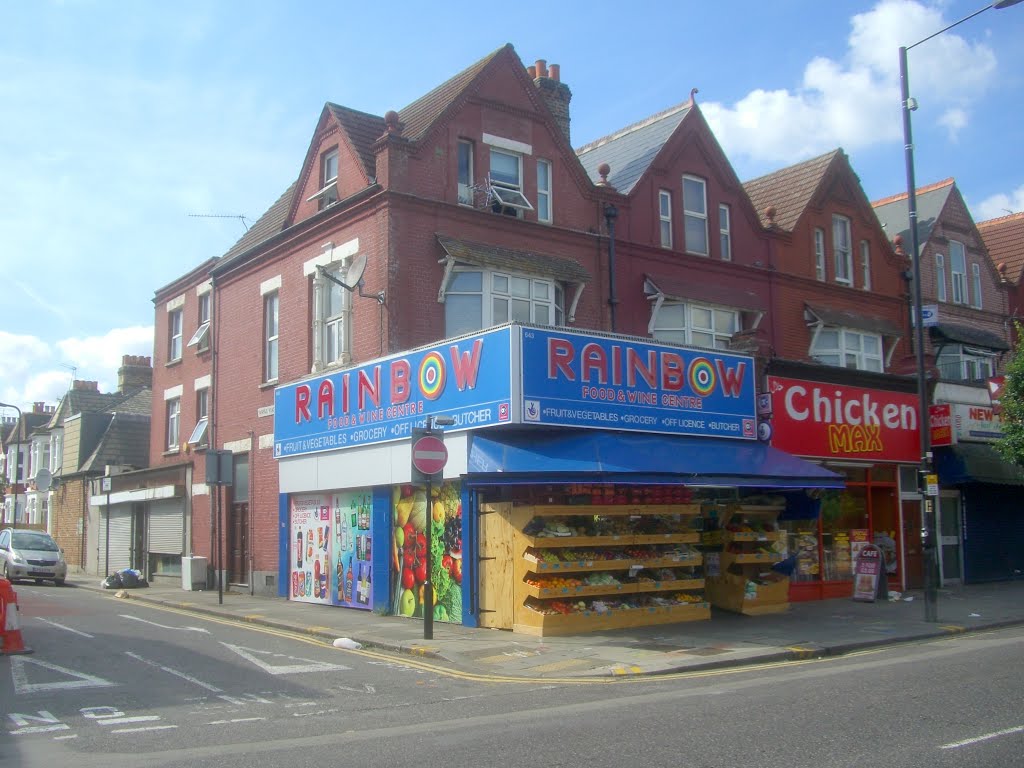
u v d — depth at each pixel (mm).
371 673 11805
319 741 7957
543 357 15289
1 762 7293
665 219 22344
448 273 18438
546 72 24078
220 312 25078
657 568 16453
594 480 14383
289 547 20969
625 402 16375
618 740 7664
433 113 19500
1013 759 6859
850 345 24766
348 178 20141
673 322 21688
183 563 24266
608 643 13820
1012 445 20984
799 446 19828
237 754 7492
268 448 22234
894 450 21953
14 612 12945
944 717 8375
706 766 6797
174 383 28672
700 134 23203
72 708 9445
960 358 27625
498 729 8250
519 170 20203
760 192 26906
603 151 25406
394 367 17516
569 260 20250
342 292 19719
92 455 35531
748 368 18828
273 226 24141
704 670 12133
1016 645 13812
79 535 34938
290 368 21578
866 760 6879
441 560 16531
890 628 15797
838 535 20953
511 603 15023
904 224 29641
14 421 55188
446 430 16047
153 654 12938
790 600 19719
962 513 24562
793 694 9672
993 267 30312
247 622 17344
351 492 19062
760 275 23438
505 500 15789
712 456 16766
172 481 27281
